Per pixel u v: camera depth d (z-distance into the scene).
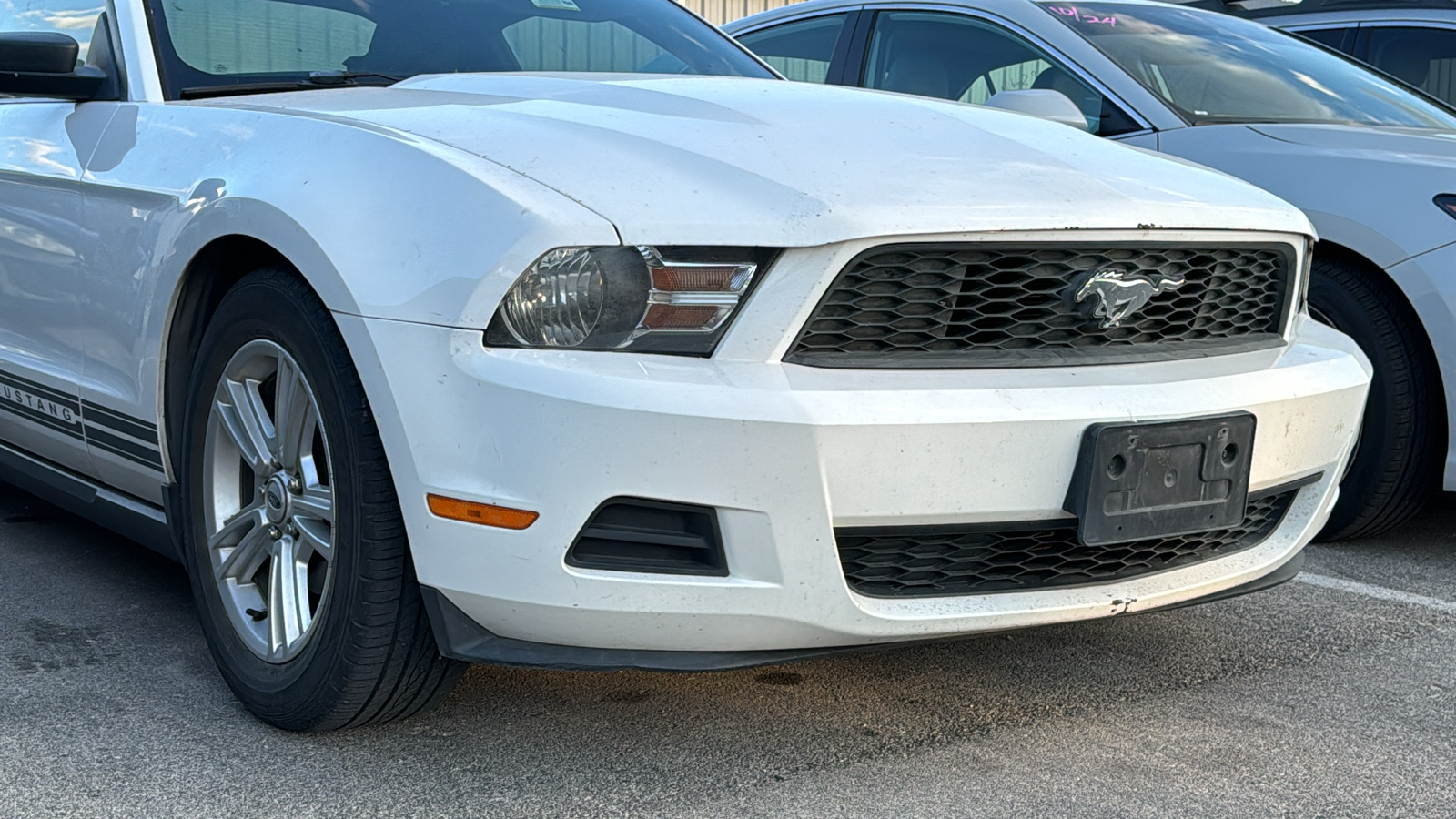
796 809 1.95
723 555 1.86
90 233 2.60
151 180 2.44
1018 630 2.09
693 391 1.81
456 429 1.85
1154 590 2.15
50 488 3.04
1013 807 1.97
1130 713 2.34
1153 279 2.15
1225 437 2.10
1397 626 2.87
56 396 2.77
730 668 1.93
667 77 2.70
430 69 2.88
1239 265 2.30
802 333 1.89
